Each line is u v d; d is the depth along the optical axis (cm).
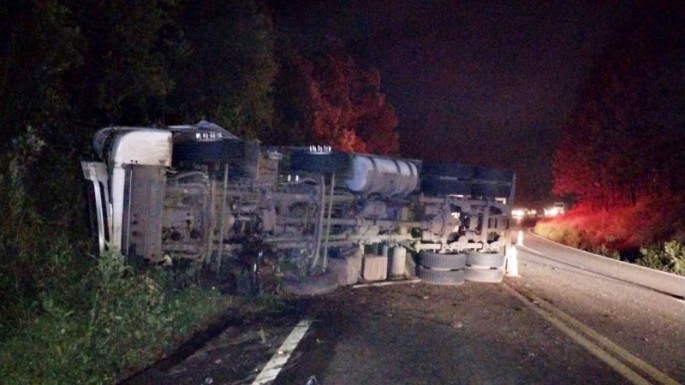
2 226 891
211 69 1777
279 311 1171
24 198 970
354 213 1552
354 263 1516
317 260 1418
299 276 1336
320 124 3356
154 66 1379
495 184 1878
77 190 1234
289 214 1416
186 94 1700
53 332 757
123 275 992
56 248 948
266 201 1316
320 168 1387
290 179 1438
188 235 1179
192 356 857
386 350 941
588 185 4928
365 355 906
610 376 909
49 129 1223
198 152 1166
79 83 1315
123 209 1074
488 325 1180
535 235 5538
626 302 1731
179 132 1253
